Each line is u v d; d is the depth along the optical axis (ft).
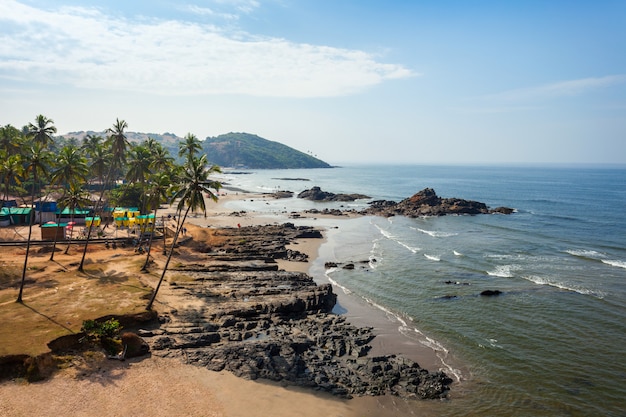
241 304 169.17
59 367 113.39
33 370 108.58
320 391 116.88
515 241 313.32
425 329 157.79
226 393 112.37
